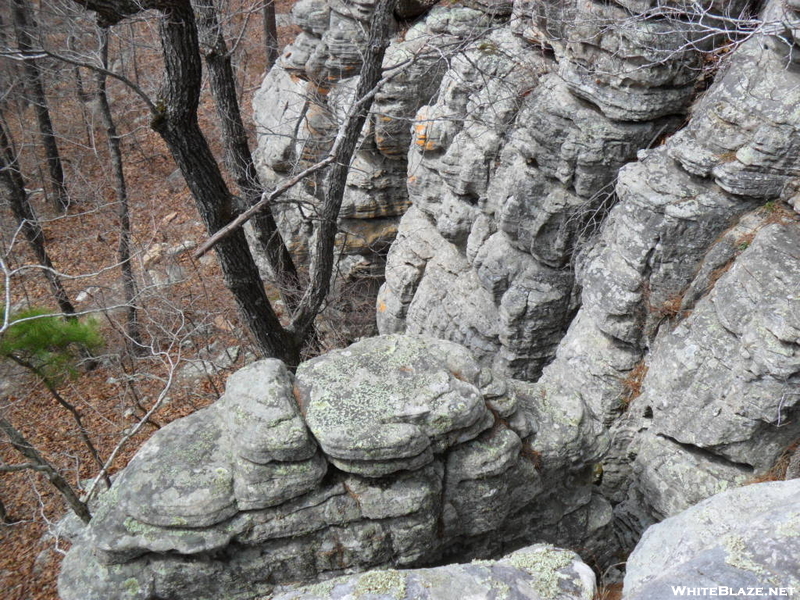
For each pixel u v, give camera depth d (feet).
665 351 23.39
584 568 16.25
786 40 18.92
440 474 19.21
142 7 20.13
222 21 29.66
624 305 24.67
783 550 12.17
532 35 29.60
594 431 21.74
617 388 26.02
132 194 62.13
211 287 47.32
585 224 28.53
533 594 15.35
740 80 21.74
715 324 21.83
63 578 18.28
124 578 17.89
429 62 34.88
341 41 40.93
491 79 29.73
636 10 23.66
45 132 56.13
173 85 22.25
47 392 41.81
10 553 32.17
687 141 23.16
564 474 21.43
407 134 37.93
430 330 36.76
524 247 30.45
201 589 18.13
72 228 58.70
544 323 31.32
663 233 23.27
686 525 15.78
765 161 21.17
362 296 44.70
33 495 35.35
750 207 22.39
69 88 59.16
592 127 26.03
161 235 55.88
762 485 15.97
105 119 41.14
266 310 29.71
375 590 15.30
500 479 19.74
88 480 35.19
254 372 19.61
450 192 33.94
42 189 62.85
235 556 18.20
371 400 18.86
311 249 42.73
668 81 24.72
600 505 22.50
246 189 30.78
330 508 18.31
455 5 35.47
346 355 20.71
